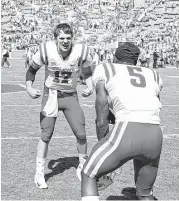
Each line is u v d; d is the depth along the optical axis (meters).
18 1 104.38
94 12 98.81
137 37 81.94
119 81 6.31
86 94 8.56
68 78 8.27
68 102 8.37
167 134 12.84
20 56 65.50
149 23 87.25
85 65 8.41
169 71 41.50
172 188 8.29
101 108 6.26
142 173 6.48
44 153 8.22
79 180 8.55
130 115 6.15
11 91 22.39
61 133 12.61
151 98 6.30
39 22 100.19
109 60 45.78
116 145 6.07
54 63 8.16
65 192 7.92
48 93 8.32
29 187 8.12
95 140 11.82
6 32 96.12
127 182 8.53
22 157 10.00
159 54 49.50
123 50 6.64
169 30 80.62
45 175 8.84
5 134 12.32
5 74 33.47
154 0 92.69
